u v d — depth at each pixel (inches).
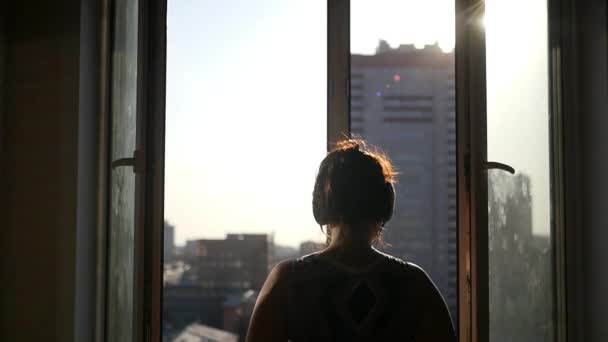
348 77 74.2
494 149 69.5
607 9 73.0
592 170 72.4
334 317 37.0
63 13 68.0
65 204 66.3
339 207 39.2
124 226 71.7
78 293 66.3
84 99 68.4
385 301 37.4
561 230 72.3
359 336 36.7
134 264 68.9
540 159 72.5
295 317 37.4
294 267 38.6
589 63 73.1
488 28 69.9
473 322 65.8
